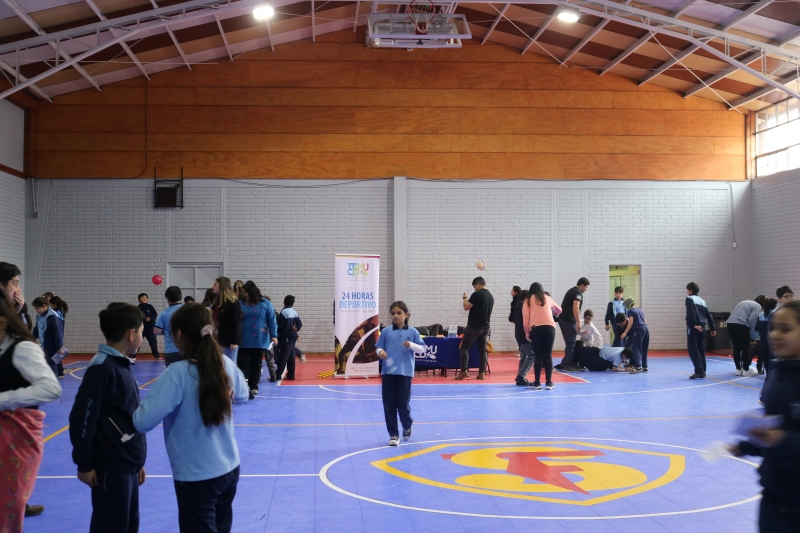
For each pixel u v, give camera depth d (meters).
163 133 18.28
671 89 19.28
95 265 18.06
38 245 17.92
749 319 13.60
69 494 5.61
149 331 17.17
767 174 18.84
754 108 19.19
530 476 6.15
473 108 18.88
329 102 18.61
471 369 15.38
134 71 17.78
